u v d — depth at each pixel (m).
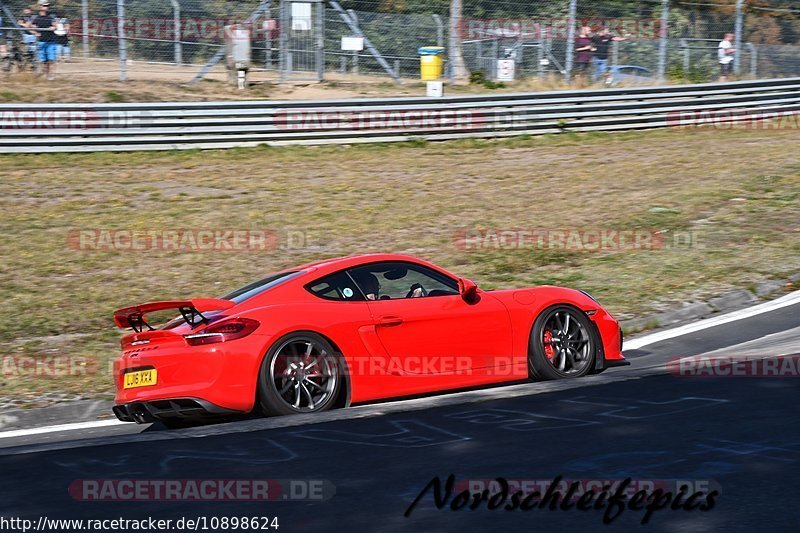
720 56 58.88
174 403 14.75
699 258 28.62
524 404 14.34
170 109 43.53
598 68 56.88
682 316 23.73
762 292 25.50
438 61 56.41
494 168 42.12
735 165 41.62
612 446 11.62
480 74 56.72
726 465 10.60
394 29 57.97
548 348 17.05
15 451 13.17
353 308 15.62
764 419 12.59
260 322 14.89
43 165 40.78
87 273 28.52
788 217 33.22
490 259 29.28
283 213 34.75
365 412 14.49
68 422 18.08
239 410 14.66
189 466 11.71
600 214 34.44
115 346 22.58
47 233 32.19
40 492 10.90
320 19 54.94
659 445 11.57
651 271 27.47
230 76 52.75
